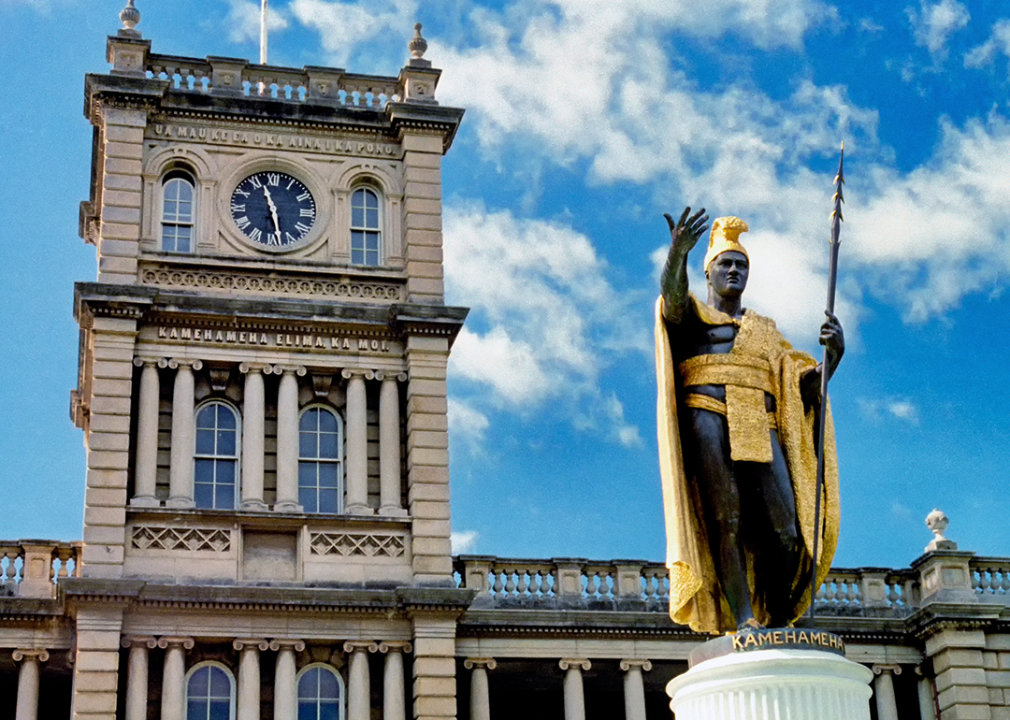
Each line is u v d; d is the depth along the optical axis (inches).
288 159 1672.0
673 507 442.0
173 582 1460.4
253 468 1533.0
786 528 446.6
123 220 1599.4
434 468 1562.5
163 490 1512.1
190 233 1631.4
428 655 1477.6
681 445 454.9
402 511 1546.5
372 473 1574.8
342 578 1505.9
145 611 1439.5
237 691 1448.1
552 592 1619.1
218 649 1461.6
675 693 426.3
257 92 1708.9
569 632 1582.2
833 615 1660.9
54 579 1501.0
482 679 1553.9
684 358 463.8
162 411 1544.0
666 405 449.1
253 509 1508.4
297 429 1562.5
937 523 1684.3
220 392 1563.7
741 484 449.7
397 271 1652.3
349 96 1724.9
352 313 1600.6
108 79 1630.2
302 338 1593.3
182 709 1422.2
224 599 1449.3
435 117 1700.3
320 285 1633.9
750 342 458.6
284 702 1441.9
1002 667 1631.4
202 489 1536.7
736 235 479.2
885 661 1659.7
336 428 1589.6
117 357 1533.0
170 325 1563.7
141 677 1419.8
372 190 1699.1
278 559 1507.1
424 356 1600.6
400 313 1595.7
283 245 1638.8
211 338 1567.4
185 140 1654.8
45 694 1563.7
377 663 1493.6
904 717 1705.2
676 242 443.2
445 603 1489.9
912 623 1660.9
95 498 1471.5
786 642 411.8
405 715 1480.1
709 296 476.4
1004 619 1637.6
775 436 454.0
